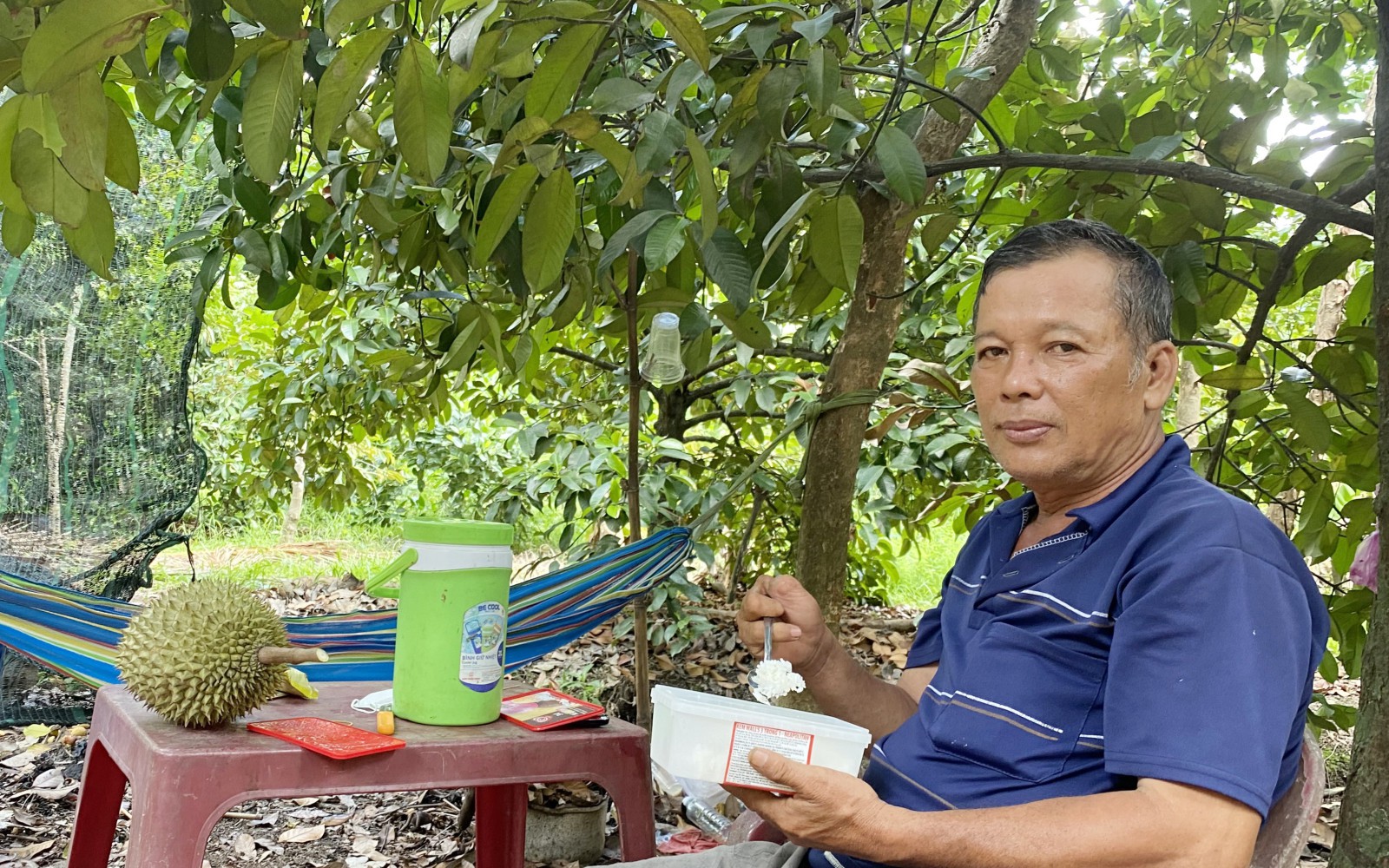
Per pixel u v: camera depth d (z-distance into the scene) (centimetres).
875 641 470
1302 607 111
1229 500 116
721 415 375
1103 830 101
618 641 441
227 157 187
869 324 207
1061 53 230
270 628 140
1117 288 124
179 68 146
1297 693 106
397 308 351
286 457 473
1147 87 268
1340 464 212
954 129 201
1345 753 353
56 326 310
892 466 331
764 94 127
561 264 138
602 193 174
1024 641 124
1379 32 139
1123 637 111
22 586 171
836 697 157
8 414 305
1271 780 100
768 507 424
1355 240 185
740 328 194
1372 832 127
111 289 314
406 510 859
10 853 240
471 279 251
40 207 115
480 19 105
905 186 135
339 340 377
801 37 133
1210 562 109
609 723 152
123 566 321
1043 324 125
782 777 107
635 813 148
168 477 324
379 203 185
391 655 184
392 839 260
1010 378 127
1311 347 217
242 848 253
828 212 145
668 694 115
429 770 134
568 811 246
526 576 581
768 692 124
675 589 355
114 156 120
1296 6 267
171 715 132
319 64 151
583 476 338
